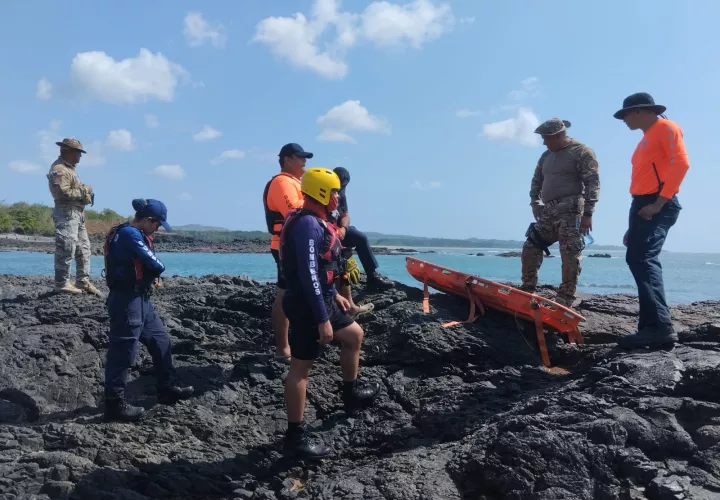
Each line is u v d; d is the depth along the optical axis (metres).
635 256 5.37
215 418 5.53
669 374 4.41
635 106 5.29
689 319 6.64
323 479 4.50
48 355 6.24
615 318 6.78
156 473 4.73
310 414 5.53
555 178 6.24
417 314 6.57
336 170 7.15
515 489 3.78
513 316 6.35
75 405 5.78
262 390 5.95
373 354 6.27
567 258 6.20
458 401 5.21
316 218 4.64
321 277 4.73
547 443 3.90
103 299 8.20
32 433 5.05
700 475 3.62
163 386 5.69
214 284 9.95
